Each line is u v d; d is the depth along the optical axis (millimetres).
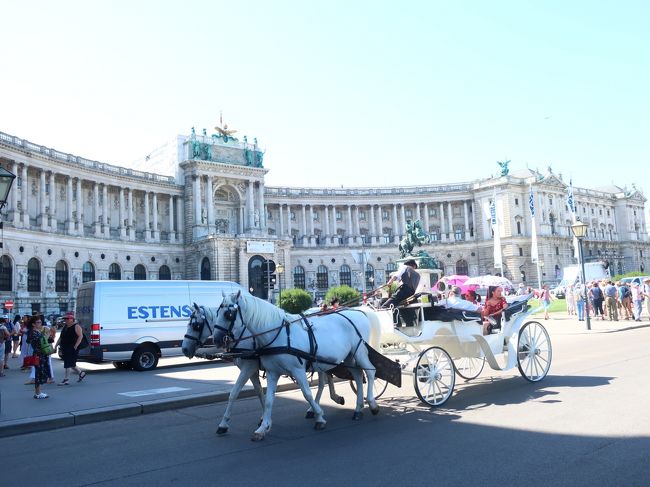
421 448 12977
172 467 12680
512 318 21297
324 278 143625
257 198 127562
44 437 17031
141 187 114562
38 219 92438
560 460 11531
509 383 21359
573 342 36000
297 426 16219
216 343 15242
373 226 149250
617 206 190625
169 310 35250
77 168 100750
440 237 152250
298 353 15383
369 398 16953
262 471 11961
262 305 15766
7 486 11961
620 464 11086
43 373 23250
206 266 112562
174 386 25000
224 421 15711
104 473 12562
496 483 10398
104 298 33438
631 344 32500
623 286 53719
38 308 88688
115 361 33750
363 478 11086
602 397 17391
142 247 112625
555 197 155250
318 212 148125
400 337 18125
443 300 20562
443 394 18219
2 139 82688
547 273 145375
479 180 151625
